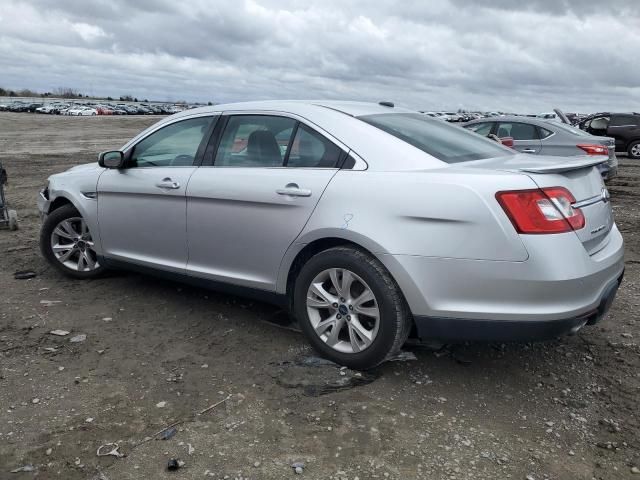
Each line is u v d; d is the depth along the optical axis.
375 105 4.40
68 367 3.69
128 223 4.79
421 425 3.08
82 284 5.32
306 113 3.96
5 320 4.43
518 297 3.10
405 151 3.57
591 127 19.42
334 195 3.56
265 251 3.91
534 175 3.21
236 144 4.24
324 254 3.59
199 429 3.02
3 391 3.38
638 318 4.53
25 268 5.85
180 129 4.64
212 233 4.20
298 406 3.24
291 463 2.75
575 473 2.71
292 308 3.99
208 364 3.75
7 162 17.98
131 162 4.90
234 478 2.65
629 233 7.77
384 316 3.39
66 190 5.29
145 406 3.24
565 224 3.15
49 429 3.01
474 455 2.83
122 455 2.80
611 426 3.10
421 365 3.74
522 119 11.68
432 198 3.24
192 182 4.29
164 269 4.59
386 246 3.32
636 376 3.62
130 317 4.53
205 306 4.76
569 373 3.67
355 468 2.72
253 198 3.90
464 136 4.24
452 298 3.22
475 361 3.81
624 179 13.62
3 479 2.62
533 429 3.07
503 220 3.09
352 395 3.35
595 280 3.21
